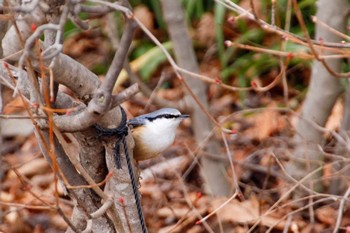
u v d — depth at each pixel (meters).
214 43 15.46
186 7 15.39
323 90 10.84
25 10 5.63
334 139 12.24
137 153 8.77
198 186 12.71
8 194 12.55
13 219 12.34
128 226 7.21
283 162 12.20
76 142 7.77
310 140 11.16
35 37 5.60
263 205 11.40
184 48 10.56
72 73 6.62
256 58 14.73
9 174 13.09
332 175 10.41
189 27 15.56
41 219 12.47
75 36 15.72
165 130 8.77
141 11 15.77
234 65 14.89
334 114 12.89
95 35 15.62
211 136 11.07
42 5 6.08
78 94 6.84
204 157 11.19
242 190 12.33
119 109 7.10
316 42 8.47
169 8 10.38
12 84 7.35
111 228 7.63
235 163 12.02
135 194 7.53
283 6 14.12
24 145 14.39
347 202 10.37
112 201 6.91
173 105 12.62
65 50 15.62
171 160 13.13
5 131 14.59
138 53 15.48
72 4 5.81
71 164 7.31
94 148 7.22
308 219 11.30
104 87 6.39
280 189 11.40
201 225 11.55
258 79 14.73
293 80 14.62
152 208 12.24
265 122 13.38
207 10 15.62
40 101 6.29
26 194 12.58
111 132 7.09
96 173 7.45
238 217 10.91
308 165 10.81
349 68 12.66
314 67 10.92
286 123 13.15
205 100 10.85
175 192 12.46
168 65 15.39
